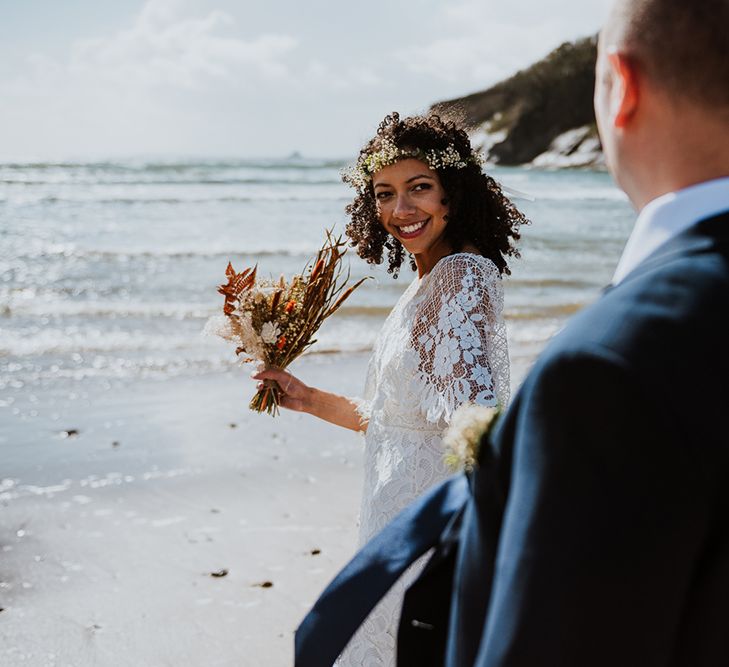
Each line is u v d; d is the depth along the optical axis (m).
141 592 4.05
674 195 0.95
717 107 0.92
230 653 3.58
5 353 8.67
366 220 2.79
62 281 12.81
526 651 0.83
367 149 2.66
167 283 12.82
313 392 2.65
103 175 47.66
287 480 5.50
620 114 0.98
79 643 3.63
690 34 0.91
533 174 62.44
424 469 2.30
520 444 0.91
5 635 3.67
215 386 7.69
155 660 3.52
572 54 83.25
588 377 0.84
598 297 0.95
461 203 2.54
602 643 0.81
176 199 29.86
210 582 4.16
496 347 2.34
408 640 1.24
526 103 82.62
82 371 8.09
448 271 2.33
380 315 10.60
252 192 34.78
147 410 6.91
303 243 18.09
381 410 2.44
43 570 4.23
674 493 0.80
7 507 4.93
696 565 0.84
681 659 0.86
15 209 24.75
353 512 5.05
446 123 2.54
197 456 5.87
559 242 19.16
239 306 2.57
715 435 0.81
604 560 0.80
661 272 0.90
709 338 0.85
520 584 0.85
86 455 5.82
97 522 4.79
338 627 1.39
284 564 4.37
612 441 0.82
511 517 0.89
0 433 6.21
